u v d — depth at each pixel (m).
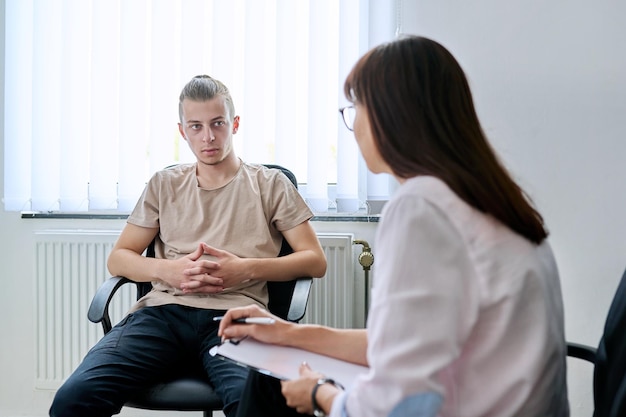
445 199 0.80
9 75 2.22
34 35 2.20
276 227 1.78
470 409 0.80
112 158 2.22
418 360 0.73
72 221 2.30
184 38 2.13
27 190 2.26
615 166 1.79
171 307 1.61
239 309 1.15
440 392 0.73
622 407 0.86
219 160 1.72
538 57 1.84
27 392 2.37
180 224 1.74
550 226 1.85
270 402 1.04
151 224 1.77
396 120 0.85
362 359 1.05
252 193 1.75
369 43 2.05
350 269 2.09
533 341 0.80
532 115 1.86
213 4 2.11
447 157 0.83
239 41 2.17
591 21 1.79
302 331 1.09
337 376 0.98
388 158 0.87
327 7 2.07
